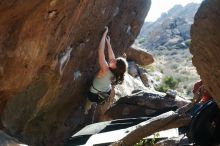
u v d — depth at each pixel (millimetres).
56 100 7344
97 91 7398
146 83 20141
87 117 9375
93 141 6594
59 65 6391
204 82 3346
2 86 5746
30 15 5086
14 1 4465
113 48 8352
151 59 22344
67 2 5328
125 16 8195
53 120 7910
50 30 5523
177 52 76188
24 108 6590
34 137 7488
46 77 6328
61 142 8391
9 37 5215
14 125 6660
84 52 7203
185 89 30109
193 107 4645
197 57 3273
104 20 7125
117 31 8164
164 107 9828
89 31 6887
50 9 5207
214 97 3305
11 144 4922
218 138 3859
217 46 3047
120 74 7172
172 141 5840
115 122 8031
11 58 5410
